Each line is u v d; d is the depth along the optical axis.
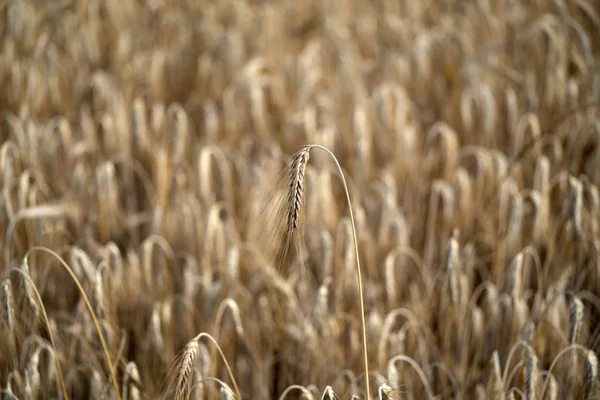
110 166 3.93
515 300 3.11
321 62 5.83
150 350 3.34
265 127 4.87
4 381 3.00
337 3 6.59
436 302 3.73
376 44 5.84
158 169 4.16
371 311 3.46
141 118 4.42
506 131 4.78
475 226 4.10
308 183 3.99
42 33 5.70
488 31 5.59
